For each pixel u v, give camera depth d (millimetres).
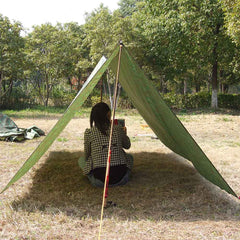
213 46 16656
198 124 11297
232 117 14320
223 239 2422
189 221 2803
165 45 19812
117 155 3621
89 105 22047
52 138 3221
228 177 4262
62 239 2420
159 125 3818
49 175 4285
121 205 3209
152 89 2934
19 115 14492
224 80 25844
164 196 3504
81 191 3621
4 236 2449
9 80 21016
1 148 6160
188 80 28250
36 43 21531
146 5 19781
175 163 5078
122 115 15375
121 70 3406
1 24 16391
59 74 22859
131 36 19719
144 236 2480
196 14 16250
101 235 2494
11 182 3277
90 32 20312
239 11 10570
